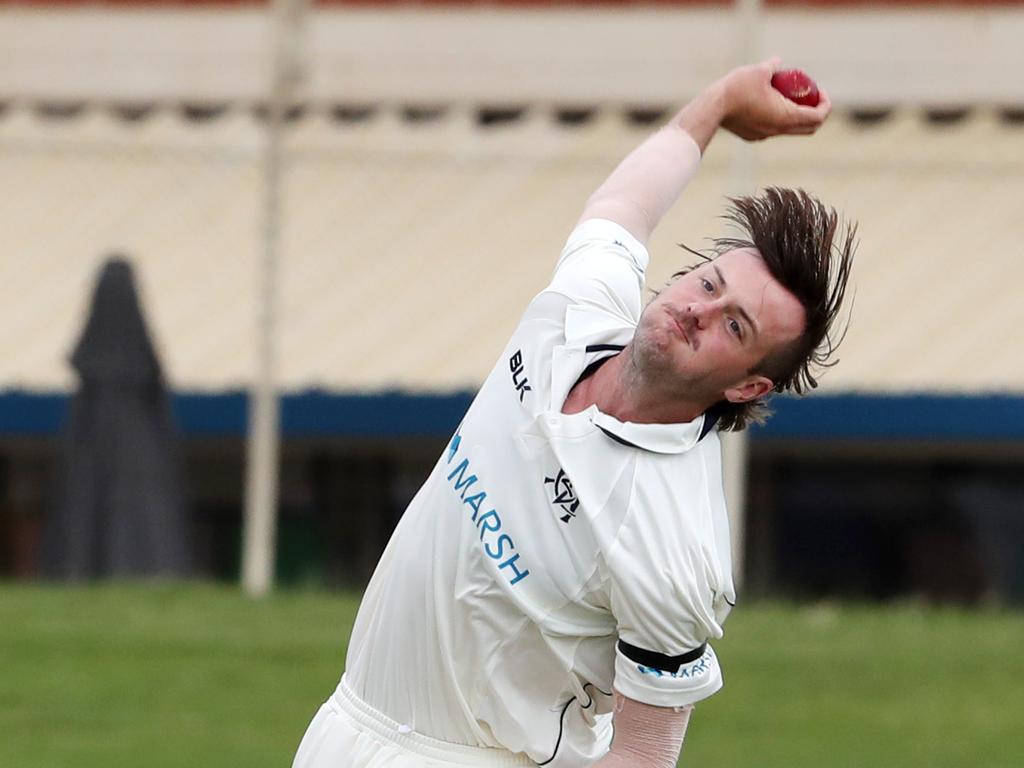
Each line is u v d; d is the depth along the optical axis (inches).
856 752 1093.1
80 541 1556.3
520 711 541.3
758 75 636.7
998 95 2025.1
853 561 1942.7
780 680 1266.0
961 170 2010.3
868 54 2034.9
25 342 1946.4
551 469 525.0
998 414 1843.0
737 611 1509.6
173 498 1587.1
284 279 1990.7
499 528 529.7
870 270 1951.3
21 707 1134.4
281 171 1742.1
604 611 528.1
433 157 2059.5
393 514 1951.3
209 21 2073.1
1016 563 1935.3
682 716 524.4
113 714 1134.4
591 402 530.6
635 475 515.2
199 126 2092.8
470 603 535.8
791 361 517.0
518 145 2068.2
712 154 1967.3
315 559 1939.0
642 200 610.9
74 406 1565.0
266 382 1604.3
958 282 1947.6
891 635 1413.6
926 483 1945.1
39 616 1370.6
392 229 2030.0
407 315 1956.2
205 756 1048.8
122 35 2080.5
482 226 2026.3
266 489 1589.6
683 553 509.4
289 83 1657.2
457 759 549.3
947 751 1091.9
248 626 1365.7
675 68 2041.1
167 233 2036.2
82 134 2086.6
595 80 2053.4
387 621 554.3
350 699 566.9
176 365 1918.1
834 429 1855.3
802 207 518.0
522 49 2062.0
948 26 2036.2
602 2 2064.5
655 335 511.2
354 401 1886.1
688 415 524.4
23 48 2086.6
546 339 551.5
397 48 2055.9
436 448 1940.2
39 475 1952.5
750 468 1936.5
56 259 2015.3
